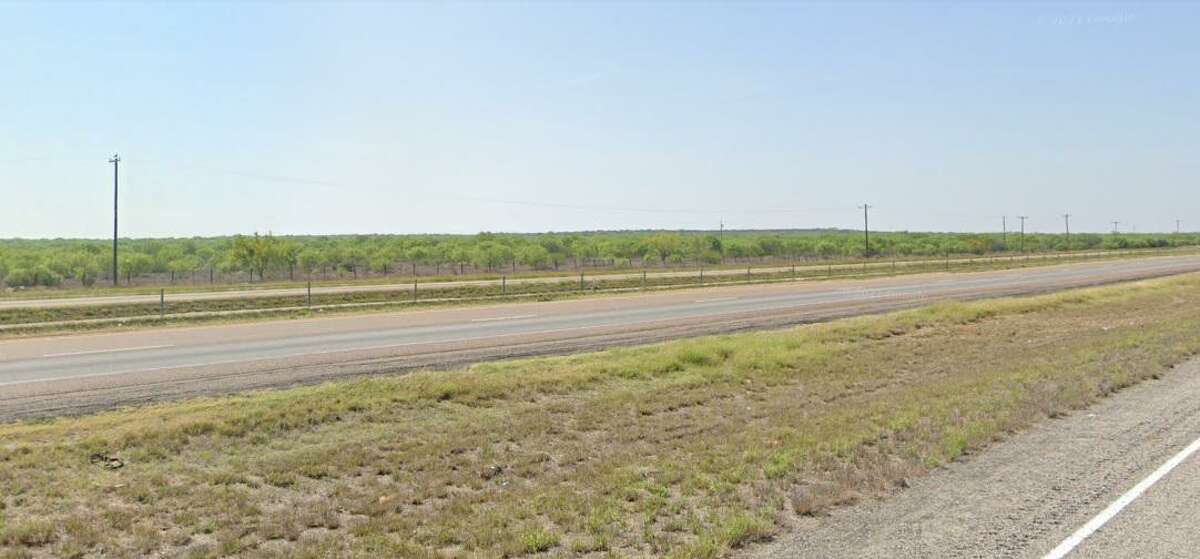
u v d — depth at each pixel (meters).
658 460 10.34
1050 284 48.28
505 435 12.04
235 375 16.25
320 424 12.43
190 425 11.48
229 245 85.25
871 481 8.80
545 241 102.19
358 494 9.10
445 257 80.50
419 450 11.02
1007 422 11.56
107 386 14.91
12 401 13.48
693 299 38.28
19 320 30.73
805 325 27.53
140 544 7.41
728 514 7.86
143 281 59.78
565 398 15.10
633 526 7.65
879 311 32.38
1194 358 18.55
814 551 6.76
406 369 17.28
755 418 13.49
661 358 18.59
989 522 7.35
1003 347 22.61
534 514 8.12
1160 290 42.41
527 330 25.22
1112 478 8.73
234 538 7.54
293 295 40.53
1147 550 6.57
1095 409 12.85
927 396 14.07
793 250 111.81
